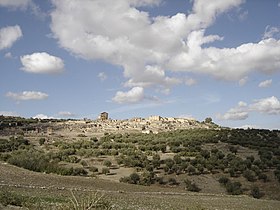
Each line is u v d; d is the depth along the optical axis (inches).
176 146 5511.8
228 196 3410.4
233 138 6112.2
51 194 1870.1
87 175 4131.4
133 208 1617.9
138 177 3978.8
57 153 4955.7
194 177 4207.7
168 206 1943.9
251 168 4515.3
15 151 4931.1
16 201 1286.9
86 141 6102.4
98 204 917.2
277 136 6781.5
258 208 2397.9
